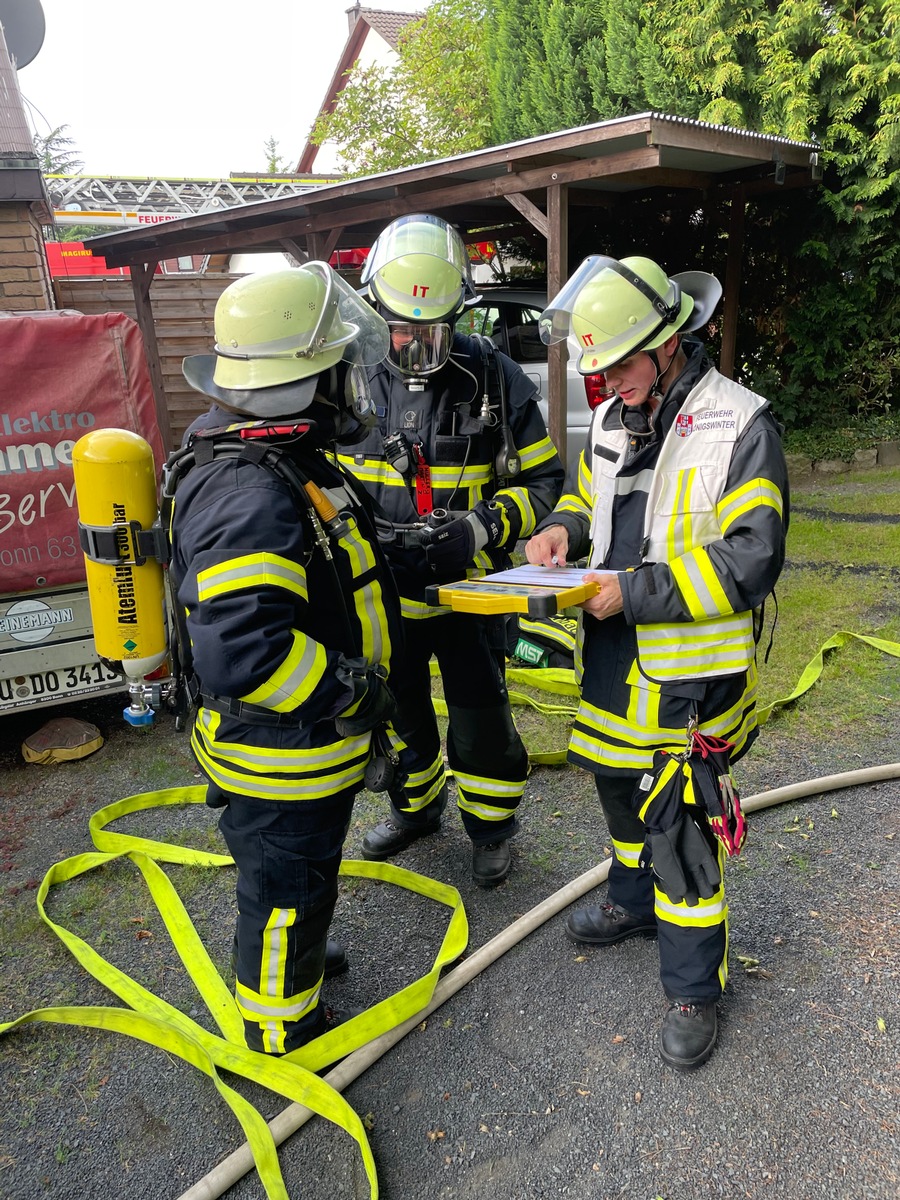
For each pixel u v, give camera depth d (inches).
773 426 77.5
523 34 406.3
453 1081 84.1
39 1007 96.3
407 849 123.6
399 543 97.3
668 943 82.9
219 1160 77.4
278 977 79.2
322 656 67.3
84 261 604.7
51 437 140.3
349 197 279.7
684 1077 82.4
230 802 76.2
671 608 75.7
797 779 134.2
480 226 380.2
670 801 79.6
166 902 110.8
